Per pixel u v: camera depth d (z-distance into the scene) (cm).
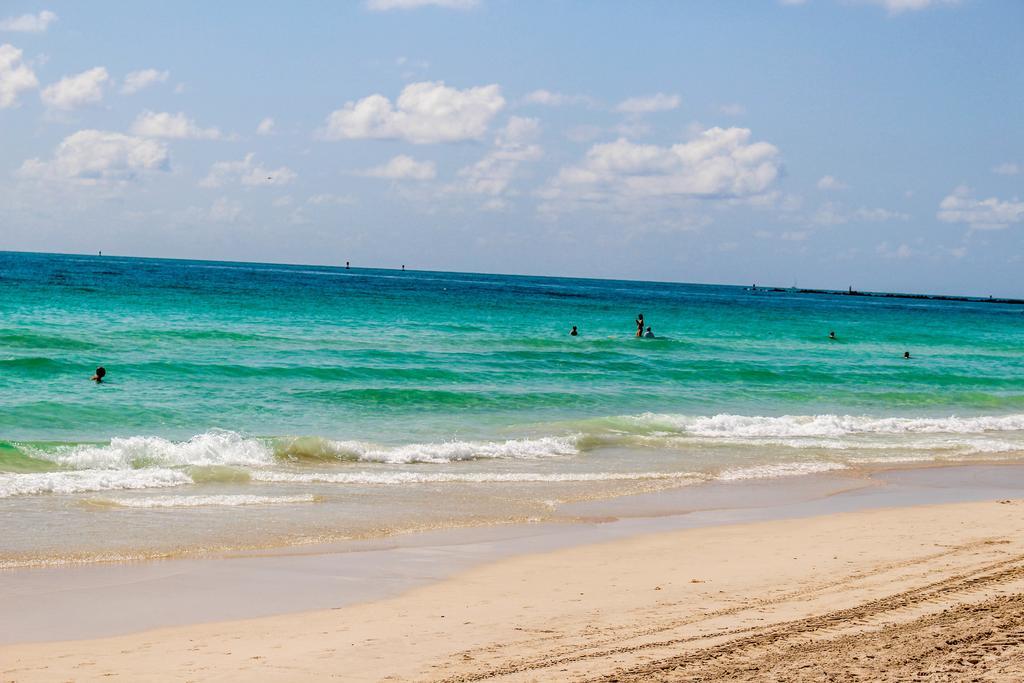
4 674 797
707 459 2194
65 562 1186
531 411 2852
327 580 1143
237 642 895
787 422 2809
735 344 5678
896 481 1998
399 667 812
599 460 2131
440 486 1784
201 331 4491
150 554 1238
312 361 3647
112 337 3997
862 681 752
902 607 966
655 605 1010
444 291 13138
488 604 1034
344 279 16888
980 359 5556
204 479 1755
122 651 870
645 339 5394
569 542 1373
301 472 1862
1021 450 2500
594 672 784
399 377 3403
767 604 997
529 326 6325
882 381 4075
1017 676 759
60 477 1686
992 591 1028
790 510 1661
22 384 2742
